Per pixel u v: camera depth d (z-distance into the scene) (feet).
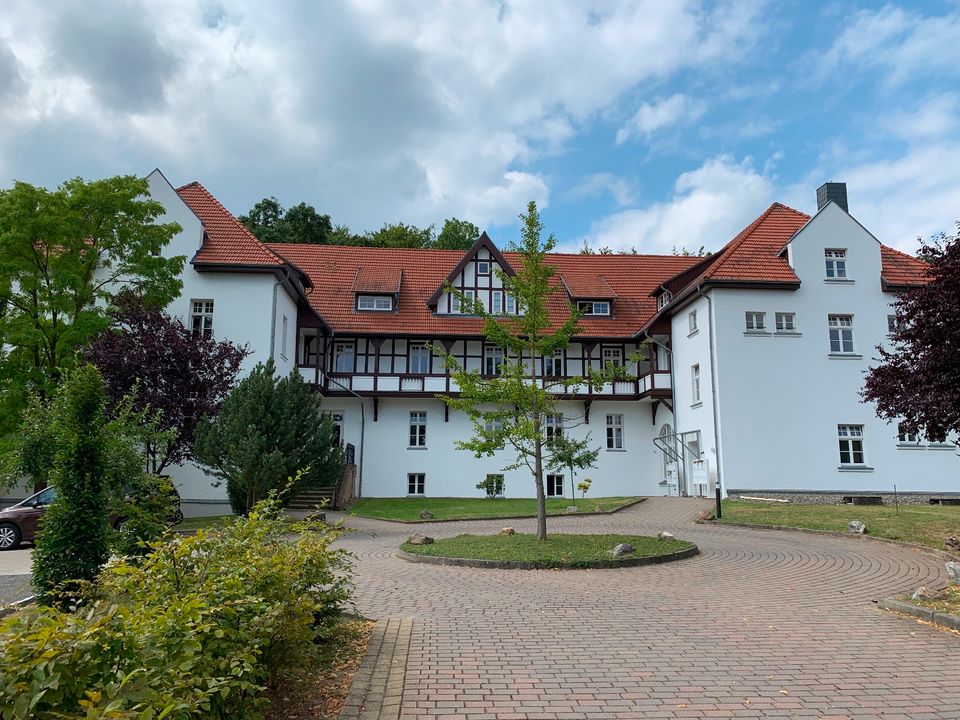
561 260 124.98
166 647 12.42
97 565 27.99
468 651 23.63
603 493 107.24
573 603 31.42
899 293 46.52
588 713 18.07
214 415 68.13
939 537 49.93
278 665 18.10
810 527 57.41
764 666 22.11
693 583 36.11
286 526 22.72
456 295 49.67
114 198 71.41
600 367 109.70
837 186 102.12
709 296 90.07
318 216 182.60
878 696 19.43
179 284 77.15
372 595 33.22
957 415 41.55
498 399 48.62
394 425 105.29
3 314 69.82
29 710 9.86
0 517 54.44
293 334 96.48
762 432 87.51
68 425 29.60
